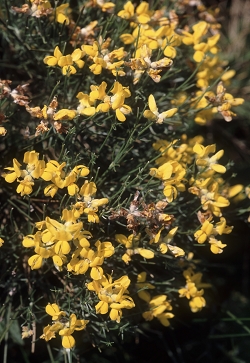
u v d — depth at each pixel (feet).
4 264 1.19
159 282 1.17
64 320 1.00
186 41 1.19
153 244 1.07
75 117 1.03
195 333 1.47
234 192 1.20
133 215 1.00
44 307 1.15
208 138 1.62
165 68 1.07
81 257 1.00
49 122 1.02
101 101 1.06
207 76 1.27
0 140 1.20
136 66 1.04
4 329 1.16
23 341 1.23
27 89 1.23
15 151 1.19
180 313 1.43
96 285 0.97
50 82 1.22
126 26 1.18
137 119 1.03
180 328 1.46
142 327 1.37
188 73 1.32
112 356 1.40
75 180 0.98
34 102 1.24
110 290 0.97
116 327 1.07
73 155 1.09
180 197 1.18
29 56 1.23
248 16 1.79
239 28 1.77
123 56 1.06
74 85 1.20
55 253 0.96
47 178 0.96
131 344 1.42
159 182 1.08
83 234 0.97
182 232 1.13
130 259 1.04
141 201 1.06
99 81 1.17
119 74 1.03
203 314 1.45
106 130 1.19
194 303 1.14
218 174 1.31
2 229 1.12
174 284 1.21
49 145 1.11
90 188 0.98
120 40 1.17
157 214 1.01
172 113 1.03
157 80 1.05
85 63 1.10
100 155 1.18
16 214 1.20
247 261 1.61
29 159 0.98
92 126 1.14
